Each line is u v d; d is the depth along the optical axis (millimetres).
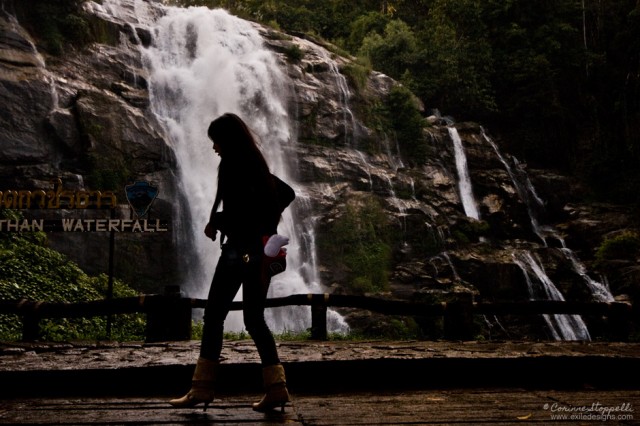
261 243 4430
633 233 29328
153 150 24109
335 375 6074
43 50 24328
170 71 27594
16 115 21750
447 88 36938
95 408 4738
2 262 14508
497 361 6336
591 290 27562
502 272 26703
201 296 23453
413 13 45375
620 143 37500
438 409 4719
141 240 22234
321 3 45031
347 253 26234
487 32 39281
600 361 6484
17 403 5004
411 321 23031
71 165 22516
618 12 40094
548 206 34375
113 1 28578
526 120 37781
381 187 29203
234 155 4492
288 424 4137
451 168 32781
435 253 27422
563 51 38906
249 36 31156
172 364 5836
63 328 11617
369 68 34156
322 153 29141
